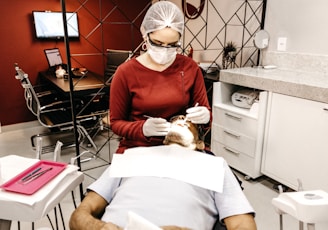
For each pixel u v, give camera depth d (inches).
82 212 33.0
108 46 161.0
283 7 97.8
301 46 95.0
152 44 42.4
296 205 31.5
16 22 133.0
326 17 86.1
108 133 123.6
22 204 31.1
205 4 128.5
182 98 44.9
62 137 132.3
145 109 43.9
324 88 68.9
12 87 138.1
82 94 105.0
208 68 117.3
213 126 101.8
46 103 139.7
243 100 92.7
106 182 37.8
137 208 31.6
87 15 149.7
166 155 38.2
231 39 120.0
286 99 78.7
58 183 35.2
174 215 30.6
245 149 91.6
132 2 162.9
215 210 35.3
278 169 86.0
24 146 122.4
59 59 142.6
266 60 107.2
